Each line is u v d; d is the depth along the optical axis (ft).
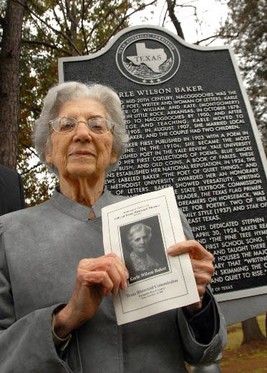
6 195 7.37
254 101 22.09
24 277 4.04
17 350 3.50
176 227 3.92
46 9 20.98
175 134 10.46
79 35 22.30
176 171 10.03
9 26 17.20
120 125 5.49
